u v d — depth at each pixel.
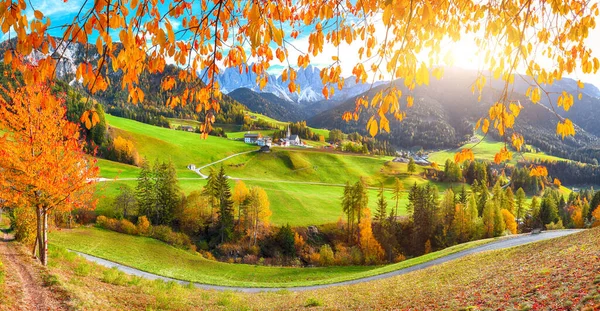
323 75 3.89
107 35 2.90
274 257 56.66
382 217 67.62
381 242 63.91
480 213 83.25
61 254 19.16
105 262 34.12
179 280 31.45
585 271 11.91
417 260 35.44
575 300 9.09
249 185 93.06
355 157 142.38
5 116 13.02
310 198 83.69
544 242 23.98
